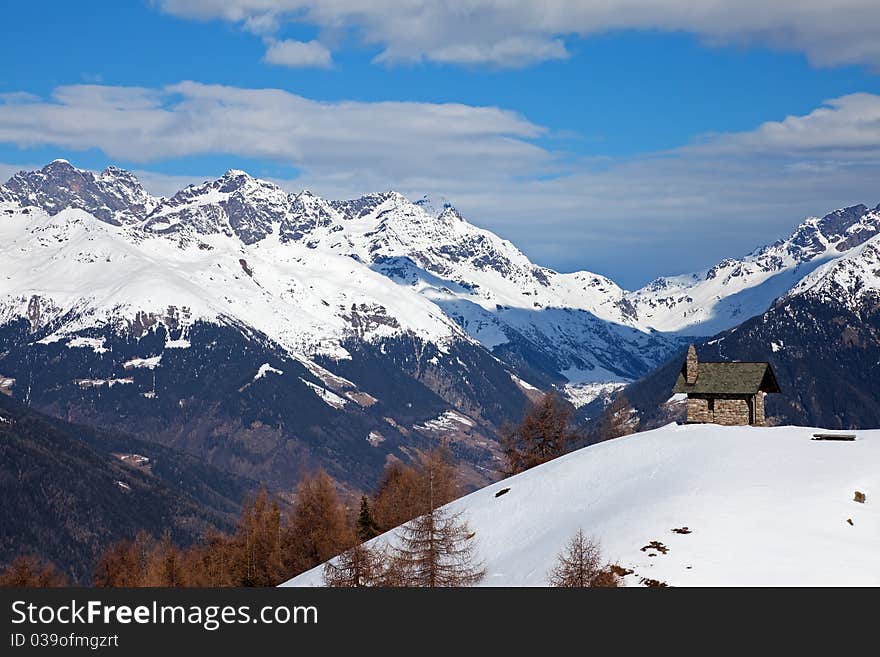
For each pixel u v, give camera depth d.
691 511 80.50
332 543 122.75
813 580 68.94
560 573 73.38
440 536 80.31
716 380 121.69
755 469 89.94
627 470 99.56
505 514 98.00
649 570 71.50
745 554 72.62
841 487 83.00
